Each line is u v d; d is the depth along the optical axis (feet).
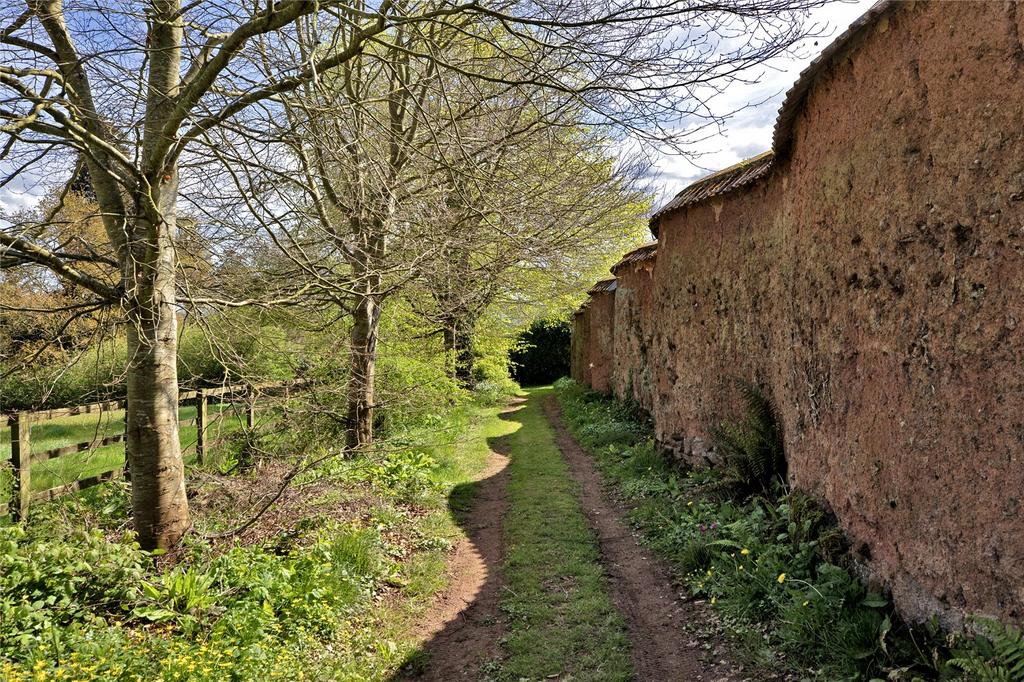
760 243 22.66
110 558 15.56
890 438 13.38
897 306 13.12
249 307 22.34
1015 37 9.86
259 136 16.07
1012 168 9.99
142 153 17.71
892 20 13.08
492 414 58.49
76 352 18.57
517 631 16.14
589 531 23.25
